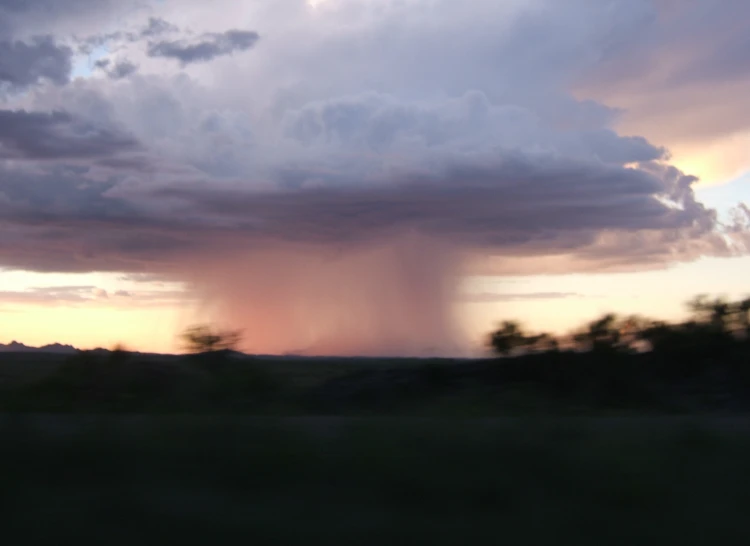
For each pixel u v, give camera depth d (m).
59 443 11.70
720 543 8.80
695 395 23.47
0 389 22.75
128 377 22.89
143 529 8.97
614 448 11.88
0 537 8.76
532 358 25.25
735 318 25.55
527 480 10.37
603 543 8.76
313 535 8.77
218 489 10.39
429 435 12.26
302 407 22.05
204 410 20.53
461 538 8.75
